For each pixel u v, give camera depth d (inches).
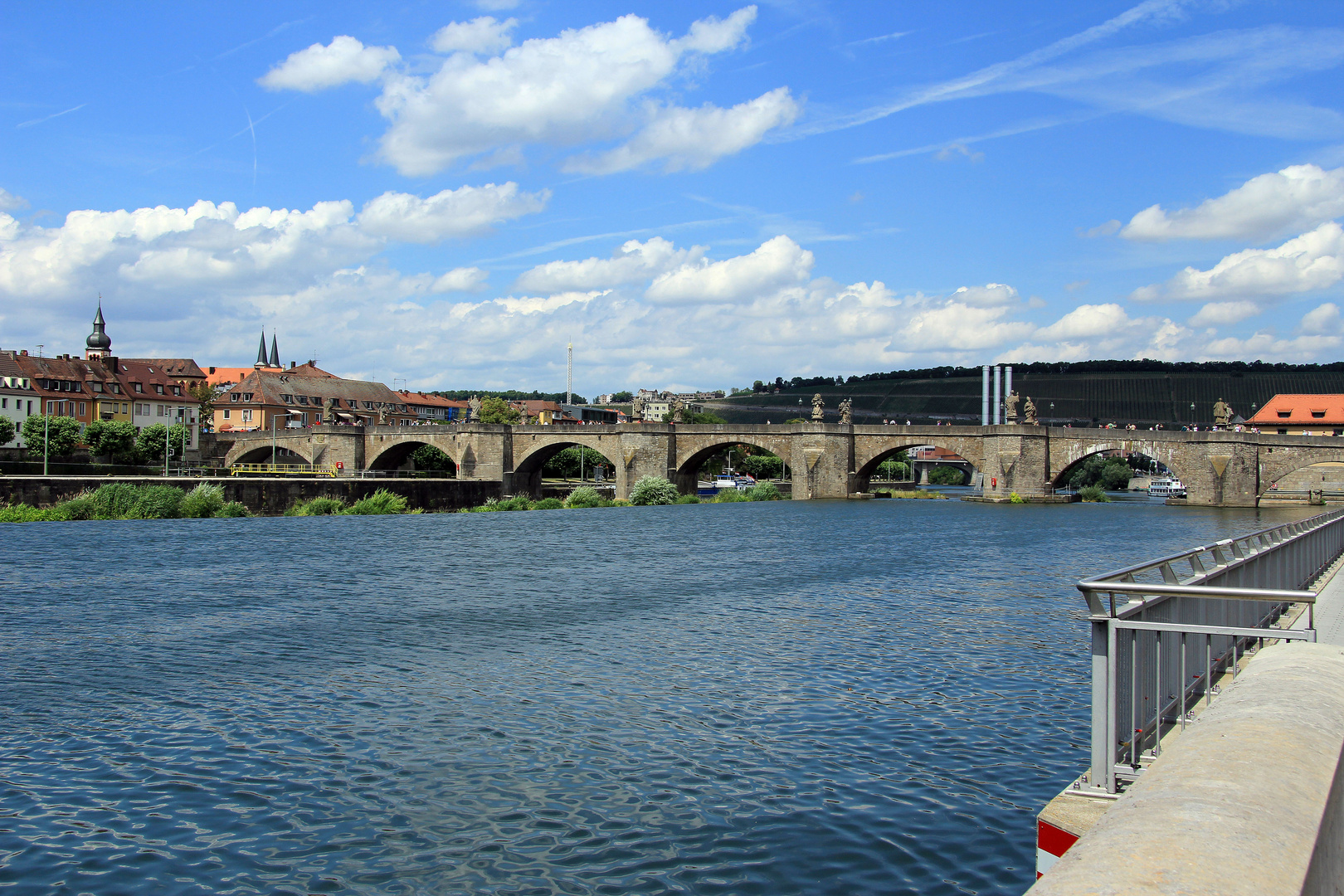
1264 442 4825.3
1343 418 6373.0
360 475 5802.2
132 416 6830.7
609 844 646.5
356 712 945.5
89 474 5147.6
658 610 1557.6
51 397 6299.2
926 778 763.4
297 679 1080.2
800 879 596.4
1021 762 802.8
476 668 1133.7
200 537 2677.2
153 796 728.3
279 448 6860.2
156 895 579.2
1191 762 178.1
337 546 2508.6
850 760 806.5
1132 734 428.1
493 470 5959.6
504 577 1945.1
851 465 5536.4
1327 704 213.3
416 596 1691.7
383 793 733.3
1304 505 4877.0
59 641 1280.8
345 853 634.2
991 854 629.3
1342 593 1064.8
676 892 581.9
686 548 2608.3
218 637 1312.7
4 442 5324.8
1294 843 136.8
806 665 1151.6
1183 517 4119.1
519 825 676.7
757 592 1763.0
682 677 1089.4
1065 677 1090.1
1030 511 4549.7
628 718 926.4
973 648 1249.4
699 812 697.0
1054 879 135.9
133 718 924.6
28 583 1795.0
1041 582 1945.1
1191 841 137.8
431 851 636.1
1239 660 679.1
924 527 3462.1
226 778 764.6
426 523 3356.3
